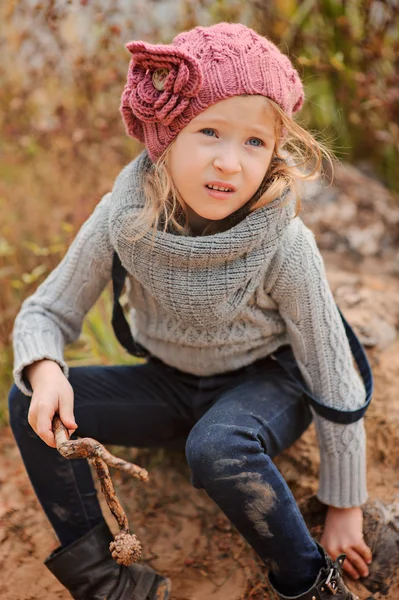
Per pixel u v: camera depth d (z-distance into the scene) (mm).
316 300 1499
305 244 1493
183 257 1399
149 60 1363
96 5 2590
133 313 1724
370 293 2361
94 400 1638
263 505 1377
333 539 1597
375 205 2742
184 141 1373
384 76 2658
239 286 1450
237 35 1366
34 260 2688
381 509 1668
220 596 1598
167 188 1412
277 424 1518
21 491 1946
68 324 1625
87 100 2768
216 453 1382
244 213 1479
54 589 1640
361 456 1563
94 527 1530
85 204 2633
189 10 2652
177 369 1667
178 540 1771
